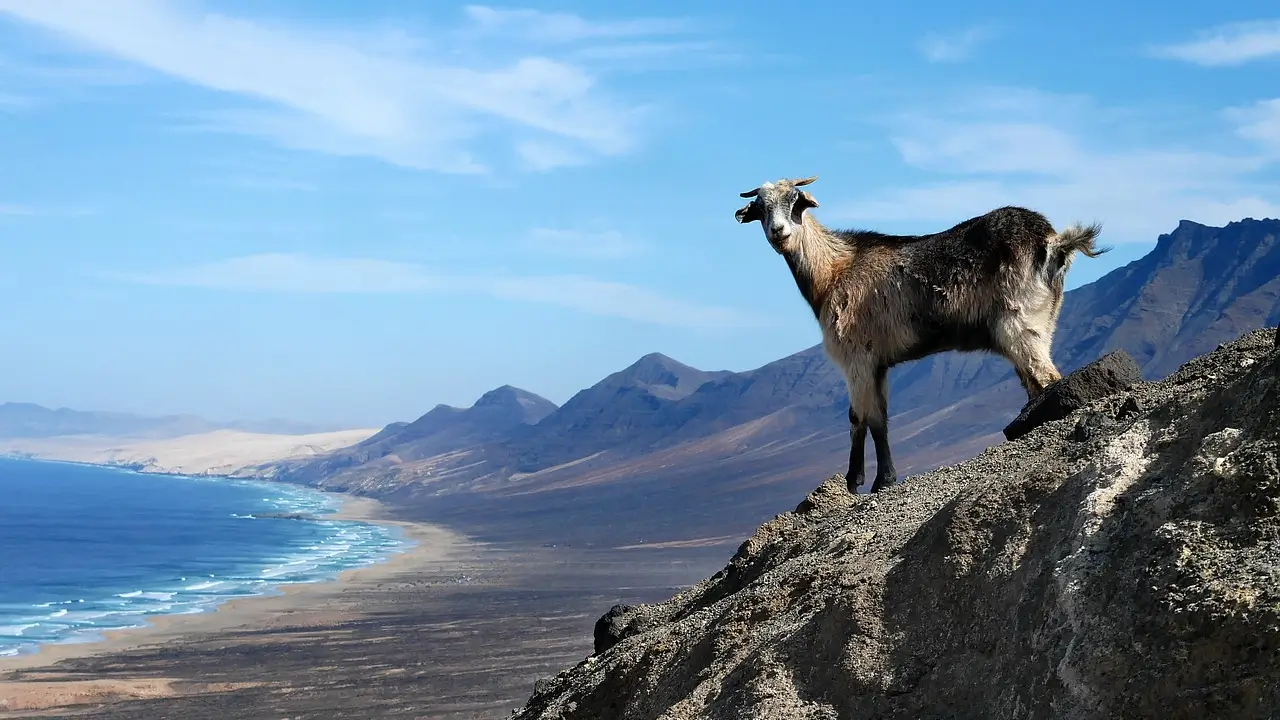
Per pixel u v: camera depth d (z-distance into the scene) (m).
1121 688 5.00
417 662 50.44
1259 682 4.51
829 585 8.09
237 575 99.06
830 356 11.83
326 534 155.62
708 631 9.06
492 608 71.44
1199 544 5.17
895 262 11.30
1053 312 10.77
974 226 10.95
